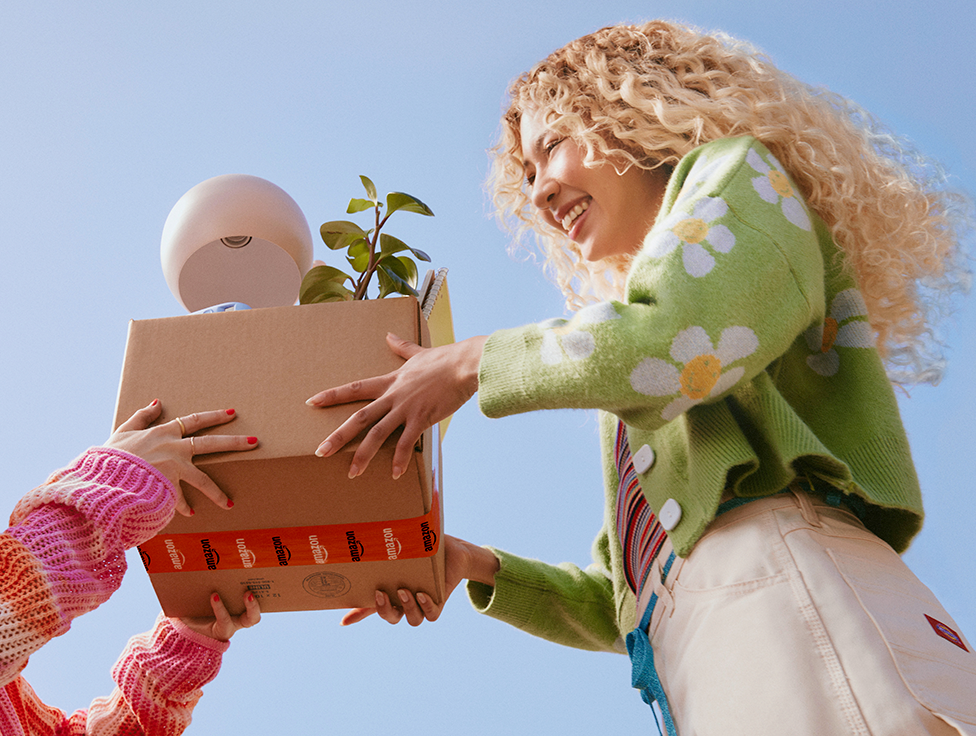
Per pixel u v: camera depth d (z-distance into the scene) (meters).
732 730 0.84
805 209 1.05
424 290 1.31
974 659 0.87
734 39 1.35
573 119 1.25
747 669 0.86
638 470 1.07
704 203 0.97
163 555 1.09
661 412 0.91
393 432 0.99
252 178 1.45
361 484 1.00
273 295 1.48
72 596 0.85
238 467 0.98
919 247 1.24
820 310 1.02
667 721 0.97
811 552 0.91
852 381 1.05
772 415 0.97
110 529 0.89
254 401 1.03
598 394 0.90
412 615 1.16
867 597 0.87
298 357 1.06
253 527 1.05
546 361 0.92
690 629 0.94
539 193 1.31
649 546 1.08
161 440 0.99
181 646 1.15
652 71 1.26
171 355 1.08
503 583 1.37
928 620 0.88
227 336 1.09
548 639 1.41
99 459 0.95
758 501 0.97
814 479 1.00
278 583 1.12
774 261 0.94
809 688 0.82
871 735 0.78
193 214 1.40
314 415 1.01
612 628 1.40
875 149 1.30
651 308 0.90
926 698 0.79
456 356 1.00
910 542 1.02
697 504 0.97
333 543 1.07
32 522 0.87
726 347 0.90
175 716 1.13
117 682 1.13
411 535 1.06
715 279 0.91
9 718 0.95
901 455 1.00
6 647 0.79
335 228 1.27
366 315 1.08
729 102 1.20
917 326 1.27
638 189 1.26
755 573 0.91
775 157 1.18
